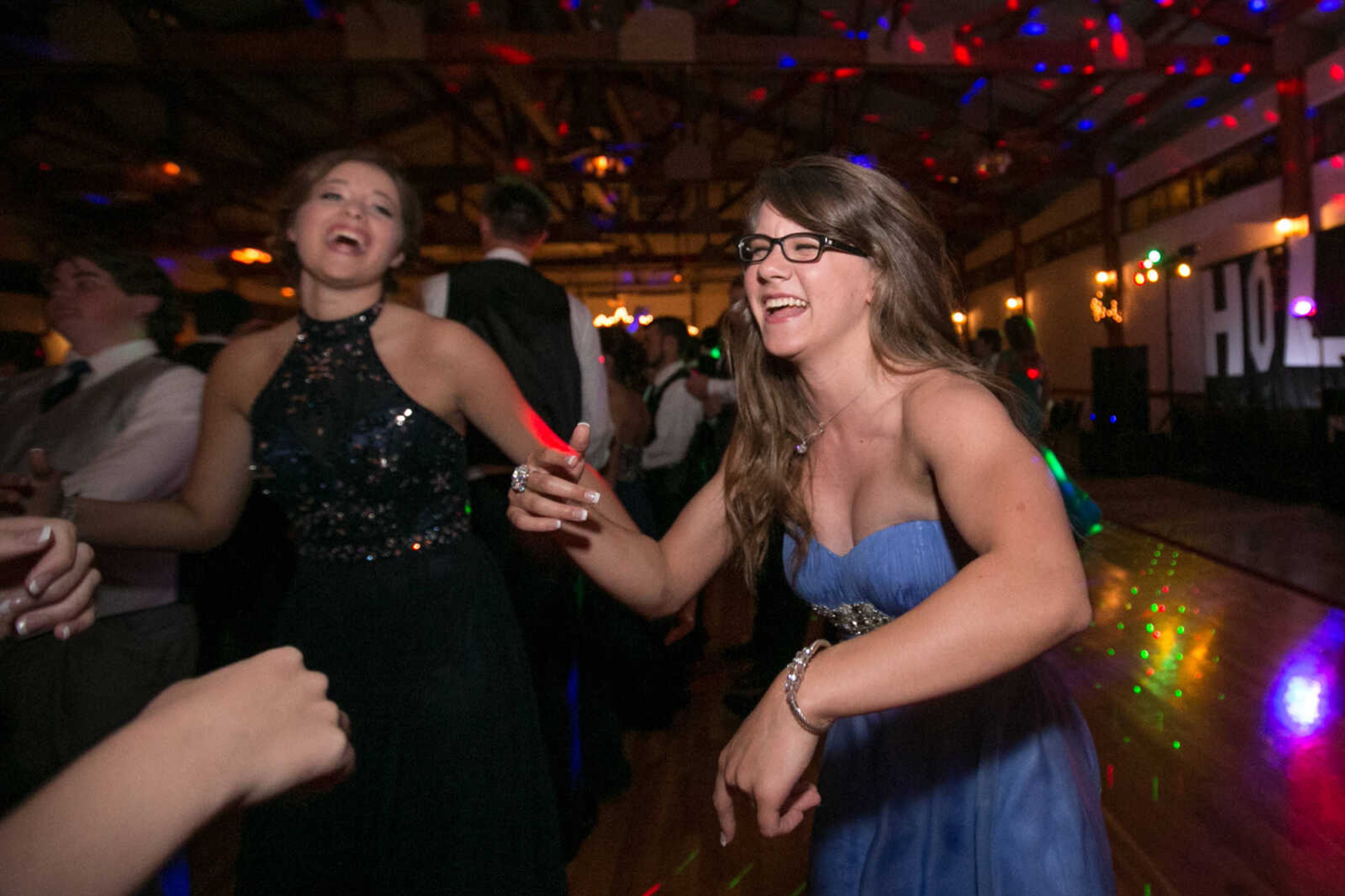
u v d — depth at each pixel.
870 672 0.63
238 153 11.81
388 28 6.95
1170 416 8.91
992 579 0.64
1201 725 2.60
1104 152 10.95
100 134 9.90
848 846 1.05
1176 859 1.89
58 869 0.32
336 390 1.28
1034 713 0.97
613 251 18.45
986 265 16.25
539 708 1.95
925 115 11.69
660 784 2.41
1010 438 0.75
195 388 1.61
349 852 1.20
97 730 1.46
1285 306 7.45
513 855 1.24
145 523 1.30
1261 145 8.16
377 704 1.23
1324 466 6.21
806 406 1.10
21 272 9.41
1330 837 1.94
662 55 7.12
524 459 1.34
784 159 1.01
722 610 4.43
